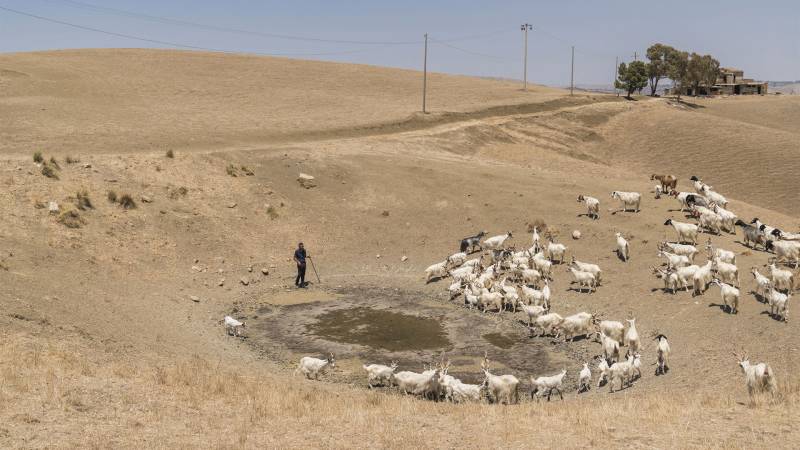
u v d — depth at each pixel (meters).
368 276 31.12
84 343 17.77
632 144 74.44
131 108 59.44
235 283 29.55
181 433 12.05
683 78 116.38
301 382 18.31
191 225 32.66
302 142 49.69
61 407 12.69
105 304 22.97
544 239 33.25
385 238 35.09
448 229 35.56
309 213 36.62
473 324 24.62
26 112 50.81
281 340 23.09
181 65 91.75
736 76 145.38
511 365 20.64
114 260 27.98
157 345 19.59
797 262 25.83
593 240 32.19
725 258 26.16
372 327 24.44
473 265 29.09
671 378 18.39
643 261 29.06
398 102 76.62
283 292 28.92
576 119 78.50
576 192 39.06
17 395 13.01
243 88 78.88
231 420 13.19
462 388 17.16
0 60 78.00
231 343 22.50
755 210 40.12
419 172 41.94
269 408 14.22
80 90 65.25
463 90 91.38
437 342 22.83
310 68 101.69
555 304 26.12
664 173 66.62
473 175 42.22
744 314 22.19
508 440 12.35
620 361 20.39
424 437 12.52
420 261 32.75
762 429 12.41
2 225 26.84
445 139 55.59
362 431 12.83
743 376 17.45
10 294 20.20
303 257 29.73
